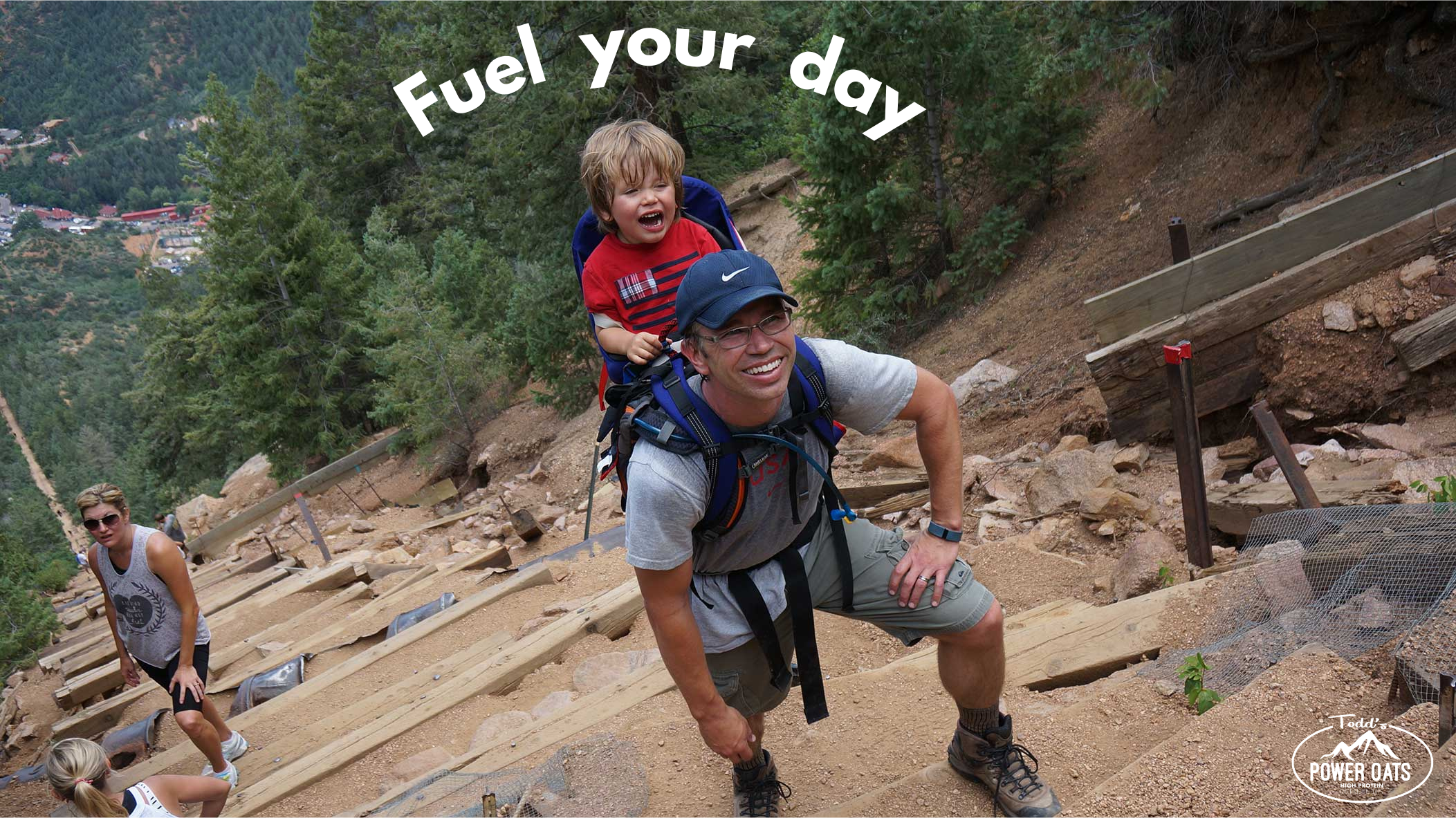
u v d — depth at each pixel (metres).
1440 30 8.73
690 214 3.12
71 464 95.50
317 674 7.02
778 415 2.30
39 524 51.78
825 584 2.61
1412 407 5.58
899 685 4.18
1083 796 2.90
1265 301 6.22
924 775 3.16
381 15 38.69
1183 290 6.63
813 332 14.99
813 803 3.40
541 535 10.01
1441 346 5.33
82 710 7.87
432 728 5.32
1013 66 12.53
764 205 23.39
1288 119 10.29
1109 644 4.13
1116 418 6.73
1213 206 10.39
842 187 13.32
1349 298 5.92
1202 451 6.38
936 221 13.69
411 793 4.09
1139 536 5.27
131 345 182.12
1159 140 12.48
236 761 5.52
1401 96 9.08
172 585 4.97
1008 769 2.91
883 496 7.25
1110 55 10.31
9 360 184.25
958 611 2.57
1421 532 3.52
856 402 2.38
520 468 19.55
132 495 50.47
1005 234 13.01
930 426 2.48
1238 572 4.12
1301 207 8.47
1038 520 6.08
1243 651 3.53
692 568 2.52
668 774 3.76
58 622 12.40
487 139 19.22
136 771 5.77
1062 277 11.56
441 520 14.56
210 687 7.50
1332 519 3.85
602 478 2.41
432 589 8.40
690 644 2.44
